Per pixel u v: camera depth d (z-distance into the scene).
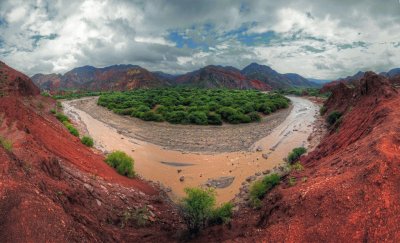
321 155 21.98
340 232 8.99
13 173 9.45
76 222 9.32
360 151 13.71
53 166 12.84
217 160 25.66
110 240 10.58
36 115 25.39
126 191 16.56
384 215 8.83
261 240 10.20
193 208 12.72
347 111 36.78
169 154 27.94
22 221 7.82
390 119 17.00
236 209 15.91
